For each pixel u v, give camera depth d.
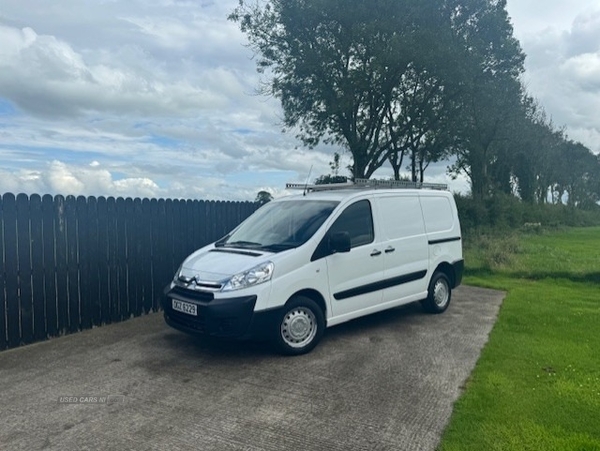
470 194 32.69
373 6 21.09
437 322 7.66
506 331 7.06
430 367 5.52
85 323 7.30
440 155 30.12
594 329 7.13
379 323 7.59
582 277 11.90
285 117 25.88
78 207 7.17
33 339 6.59
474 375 5.22
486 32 24.34
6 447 3.81
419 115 25.39
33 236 6.57
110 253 7.71
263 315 5.57
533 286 11.20
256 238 6.64
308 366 5.57
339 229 6.50
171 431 4.04
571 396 4.63
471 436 3.86
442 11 22.88
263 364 5.64
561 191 68.38
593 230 43.75
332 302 6.29
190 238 9.44
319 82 23.62
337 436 3.93
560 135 51.88
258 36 24.00
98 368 5.56
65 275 7.00
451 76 21.94
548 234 35.47
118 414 4.36
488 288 11.03
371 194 7.16
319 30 22.89
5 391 4.91
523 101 34.09
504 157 44.88
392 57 20.89
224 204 10.48
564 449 3.64
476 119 27.36
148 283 8.44
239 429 4.06
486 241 19.50
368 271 6.77
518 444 3.73
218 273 5.78
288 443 3.83
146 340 6.69
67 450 3.75
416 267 7.62
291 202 7.23
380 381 5.10
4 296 6.25
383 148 26.75
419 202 7.97
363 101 24.67
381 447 3.76
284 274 5.78
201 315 5.57
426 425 4.11
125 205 7.97
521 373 5.27
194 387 4.96
